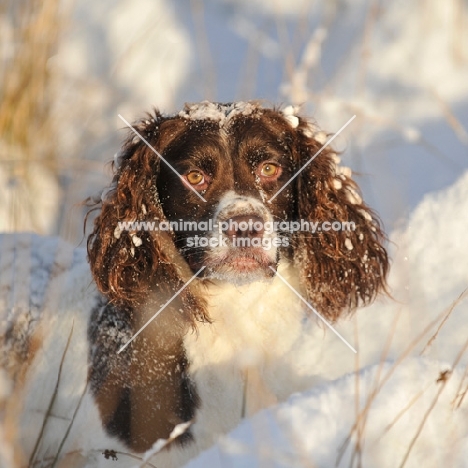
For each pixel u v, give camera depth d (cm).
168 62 1231
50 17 1092
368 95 1080
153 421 602
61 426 627
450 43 1140
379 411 471
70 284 671
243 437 473
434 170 938
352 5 1227
